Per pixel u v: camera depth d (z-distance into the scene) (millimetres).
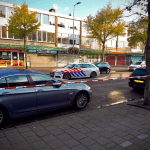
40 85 4688
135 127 3943
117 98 7336
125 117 4602
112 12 21844
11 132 3625
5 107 4074
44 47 24875
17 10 17688
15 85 4359
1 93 3998
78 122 4234
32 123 4145
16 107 4254
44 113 5289
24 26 17969
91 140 3314
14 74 4422
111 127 3934
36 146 3076
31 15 17984
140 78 8320
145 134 3592
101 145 3129
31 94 4465
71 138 3389
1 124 4086
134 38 25203
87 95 5805
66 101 5223
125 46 37344
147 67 5520
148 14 5379
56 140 3301
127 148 3039
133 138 3410
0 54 21812
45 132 3645
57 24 26922
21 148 3008
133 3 5438
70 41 28875
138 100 6730
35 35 24688
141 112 5023
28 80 4602
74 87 5402
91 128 3873
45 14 25562
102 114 4855
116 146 3102
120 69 26016
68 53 27125
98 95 7855
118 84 11367
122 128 3885
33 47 23688
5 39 21922
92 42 31516
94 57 32688
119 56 36906
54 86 4984
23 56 23719
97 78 14227
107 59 34938
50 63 26656
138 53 39375
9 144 3135
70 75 12859
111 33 22859
